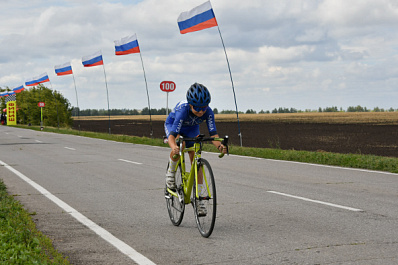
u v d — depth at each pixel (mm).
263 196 8312
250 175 11344
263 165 13633
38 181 10805
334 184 9656
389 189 8922
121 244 5281
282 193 8609
